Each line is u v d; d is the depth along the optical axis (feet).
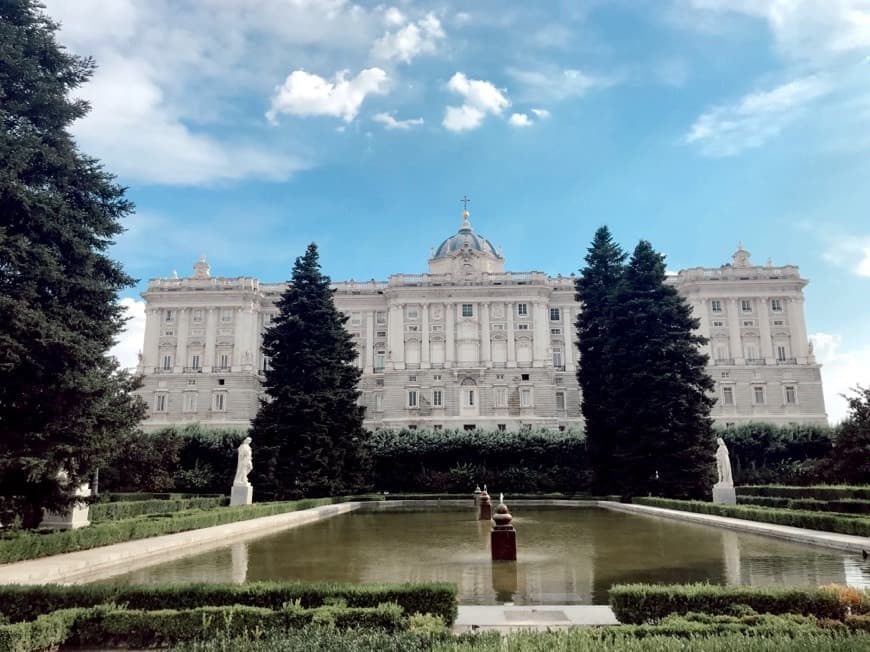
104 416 78.18
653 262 161.68
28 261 71.46
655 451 146.61
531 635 26.03
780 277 310.24
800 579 50.47
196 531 85.15
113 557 61.87
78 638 35.40
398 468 203.72
